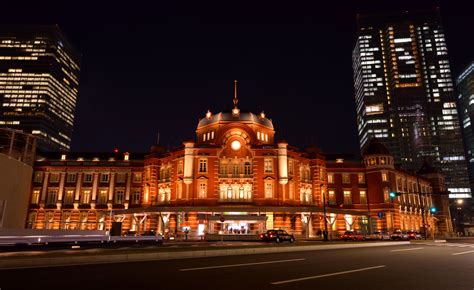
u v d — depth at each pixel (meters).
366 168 71.62
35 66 174.88
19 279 11.94
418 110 162.62
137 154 77.44
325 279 11.91
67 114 187.88
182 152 61.34
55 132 176.25
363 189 70.81
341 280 11.76
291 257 19.61
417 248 28.08
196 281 11.42
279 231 44.09
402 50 171.50
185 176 58.84
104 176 71.75
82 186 71.00
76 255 17.50
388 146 161.50
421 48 171.12
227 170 59.88
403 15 178.12
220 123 66.25
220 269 14.16
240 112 67.56
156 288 10.33
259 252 23.52
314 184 65.69
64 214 69.56
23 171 37.53
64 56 188.12
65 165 71.81
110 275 12.68
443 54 169.25
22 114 167.50
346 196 70.44
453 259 18.66
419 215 78.69
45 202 69.88
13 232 24.39
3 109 168.25
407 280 11.86
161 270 13.91
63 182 71.06
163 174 65.81
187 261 17.41
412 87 165.88
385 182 69.62
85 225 68.69
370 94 170.25
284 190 58.84
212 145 60.44
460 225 127.31
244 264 15.87
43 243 26.08
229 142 60.59
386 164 70.81
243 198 58.66
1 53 176.00
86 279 11.87
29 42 178.88
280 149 60.28
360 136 178.38
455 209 144.12
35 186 70.88
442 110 162.38
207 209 53.59
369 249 26.95
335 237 62.62
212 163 59.69
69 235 28.22
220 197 58.56
